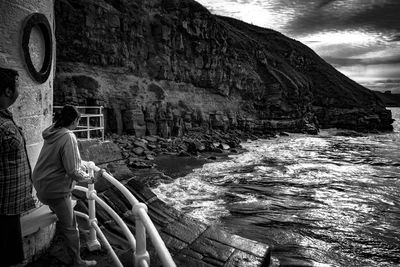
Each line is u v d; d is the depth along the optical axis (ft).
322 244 29.48
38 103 13.80
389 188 52.16
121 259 13.74
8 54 11.88
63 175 10.82
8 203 8.58
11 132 8.50
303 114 181.16
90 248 14.11
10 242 8.76
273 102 164.96
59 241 14.42
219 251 15.99
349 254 27.68
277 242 29.30
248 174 60.70
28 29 12.62
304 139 136.98
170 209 19.17
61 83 79.51
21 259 9.15
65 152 10.32
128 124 89.97
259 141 124.57
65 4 82.84
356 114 196.95
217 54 137.59
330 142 129.18
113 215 10.85
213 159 76.64
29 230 12.05
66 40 83.82
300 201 43.60
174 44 118.93
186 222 18.30
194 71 127.44
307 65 236.84
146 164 62.49
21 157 8.87
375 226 34.60
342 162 79.61
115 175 20.43
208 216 35.58
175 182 51.70
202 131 116.26
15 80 8.54
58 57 82.89
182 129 107.96
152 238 6.38
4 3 11.64
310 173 63.87
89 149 20.92
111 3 99.45
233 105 145.89
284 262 25.23
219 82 138.82
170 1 120.98
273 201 43.01
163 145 85.51
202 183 52.01
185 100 119.65
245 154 88.53
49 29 14.33
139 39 105.29
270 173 62.54
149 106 97.76
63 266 12.44
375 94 246.88
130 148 76.28
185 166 66.23
